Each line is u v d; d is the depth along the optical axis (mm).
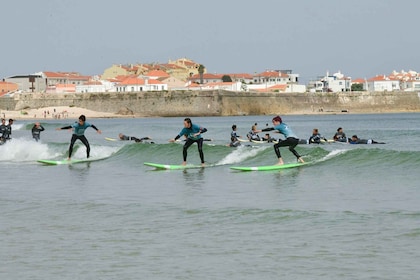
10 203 38969
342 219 30188
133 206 36375
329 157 55594
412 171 46438
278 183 44312
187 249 25766
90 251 25875
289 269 22547
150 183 47250
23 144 78438
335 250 24672
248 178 47844
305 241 26297
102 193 42500
